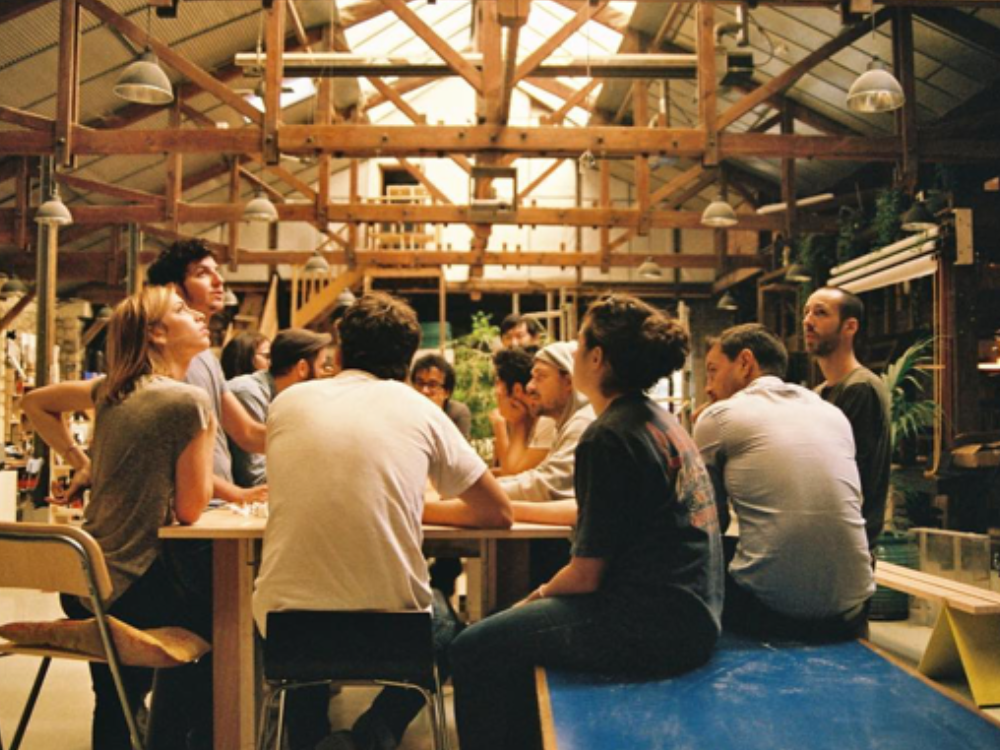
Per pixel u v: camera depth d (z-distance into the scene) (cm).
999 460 610
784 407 270
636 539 220
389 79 1535
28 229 1078
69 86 768
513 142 760
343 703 358
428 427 235
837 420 270
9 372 1228
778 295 1295
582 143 762
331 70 780
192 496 253
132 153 771
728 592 267
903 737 177
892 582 389
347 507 218
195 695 280
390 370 246
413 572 224
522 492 289
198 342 274
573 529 258
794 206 1165
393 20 1312
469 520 256
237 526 253
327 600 216
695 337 1711
